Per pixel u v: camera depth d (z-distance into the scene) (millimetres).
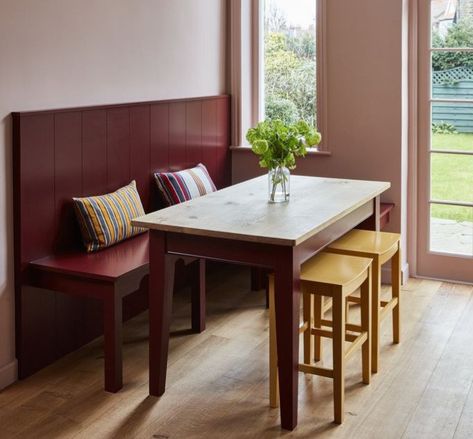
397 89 4875
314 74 5344
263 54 5496
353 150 5078
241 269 5418
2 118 3354
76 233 3865
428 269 5199
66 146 3717
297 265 3068
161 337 3344
